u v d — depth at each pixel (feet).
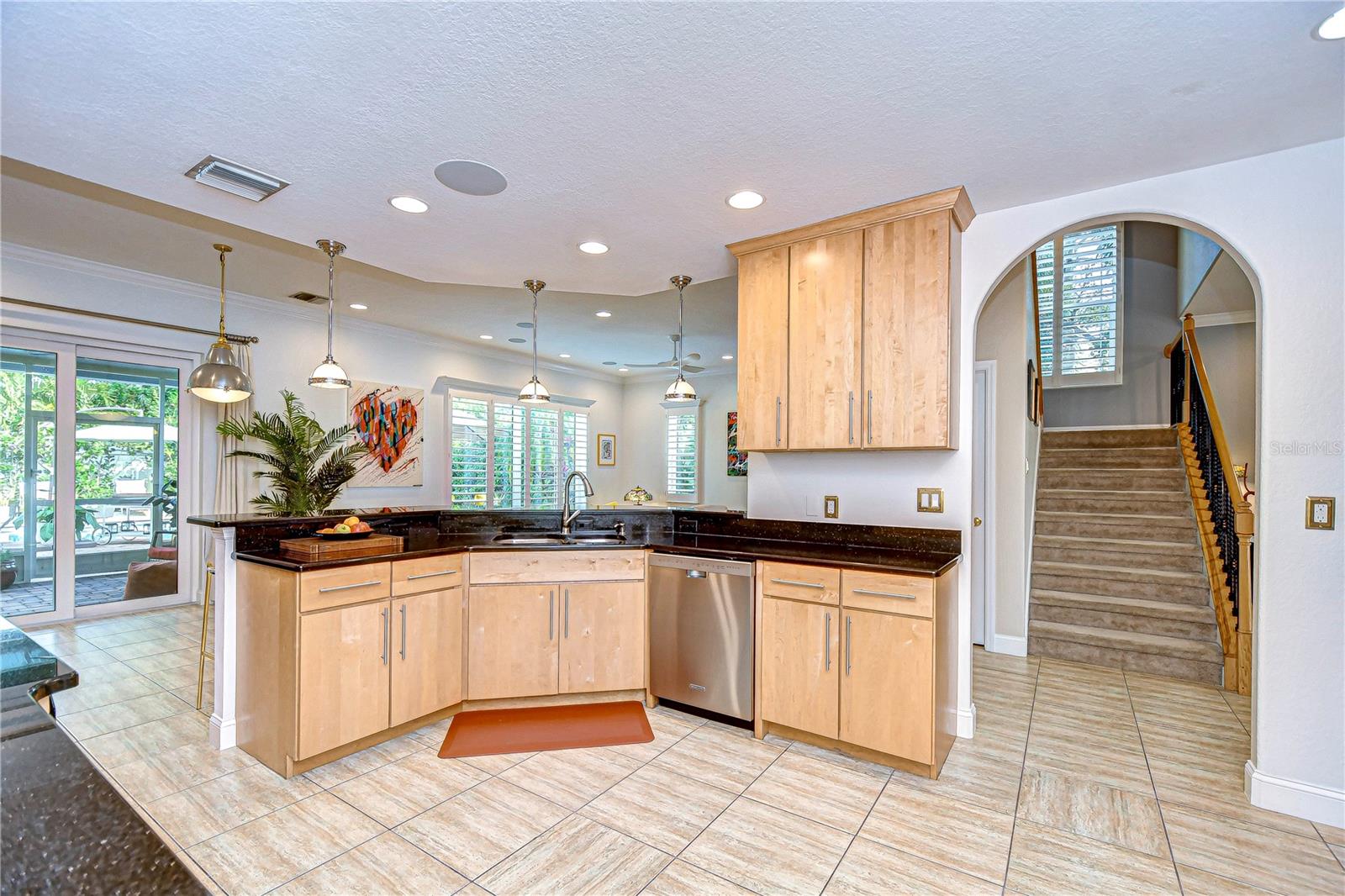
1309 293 7.80
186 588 17.33
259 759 8.92
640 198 9.20
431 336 23.34
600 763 8.99
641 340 23.98
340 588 8.78
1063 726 10.37
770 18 5.46
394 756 9.13
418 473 22.86
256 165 8.19
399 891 6.26
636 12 5.38
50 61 5.98
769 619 9.78
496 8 5.31
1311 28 5.63
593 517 13.21
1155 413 22.54
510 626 10.70
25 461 14.89
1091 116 7.14
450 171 8.38
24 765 3.12
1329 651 7.61
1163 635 13.61
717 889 6.33
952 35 5.72
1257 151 7.99
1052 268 24.07
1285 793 7.77
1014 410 14.48
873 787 8.36
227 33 5.61
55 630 14.98
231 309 17.85
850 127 7.35
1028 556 15.01
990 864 6.77
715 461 30.81
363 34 5.64
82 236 13.34
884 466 10.87
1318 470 7.71
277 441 17.31
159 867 2.29
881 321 9.68
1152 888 6.41
